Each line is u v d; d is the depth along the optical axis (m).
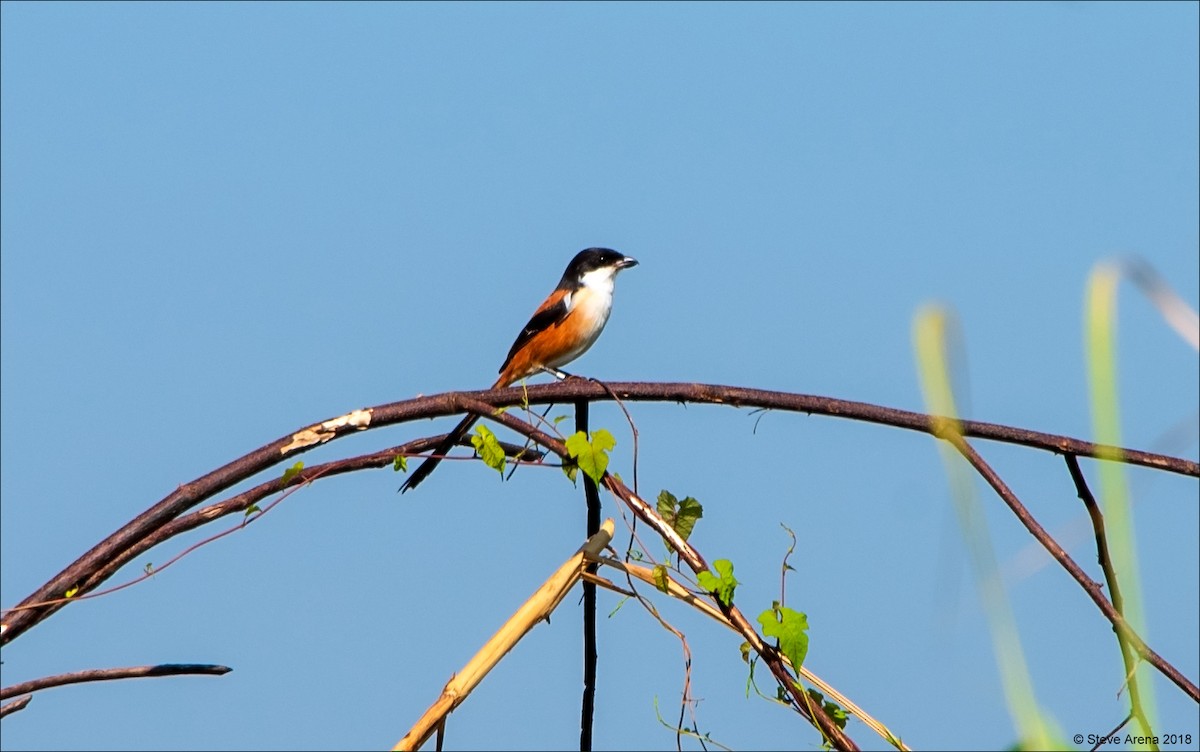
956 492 3.61
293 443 7.93
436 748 7.40
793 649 7.30
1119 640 6.77
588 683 8.71
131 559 7.72
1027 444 7.62
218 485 7.74
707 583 7.54
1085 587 6.99
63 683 7.33
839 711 7.50
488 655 7.30
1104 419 3.54
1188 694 6.39
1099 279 3.61
